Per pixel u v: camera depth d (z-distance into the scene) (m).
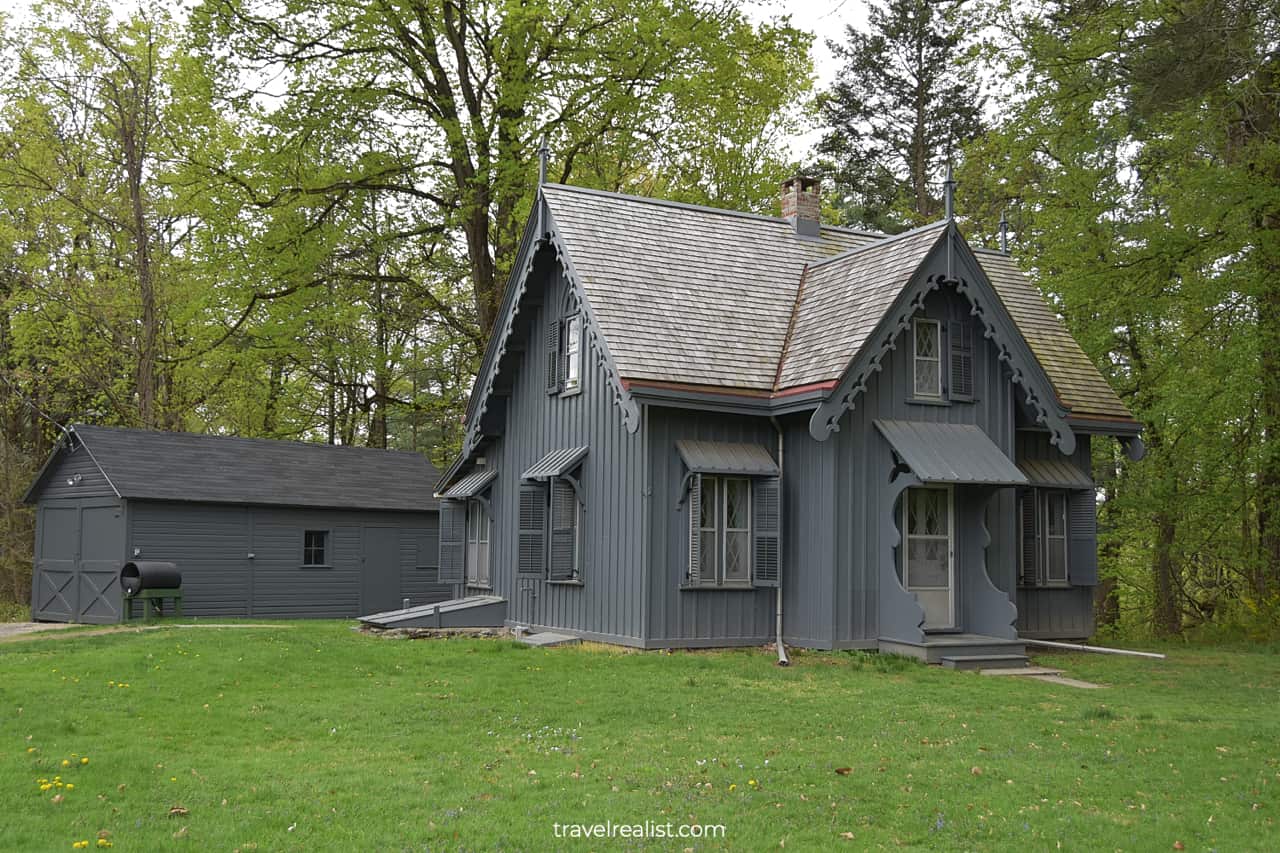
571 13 30.08
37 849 8.02
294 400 41.88
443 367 41.22
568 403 21.09
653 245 20.78
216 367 39.94
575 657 17.38
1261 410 26.11
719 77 30.92
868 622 18.41
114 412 40.31
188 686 14.42
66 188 36.97
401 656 17.38
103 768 10.33
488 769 10.49
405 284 36.78
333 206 32.59
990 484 18.88
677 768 10.54
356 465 32.12
